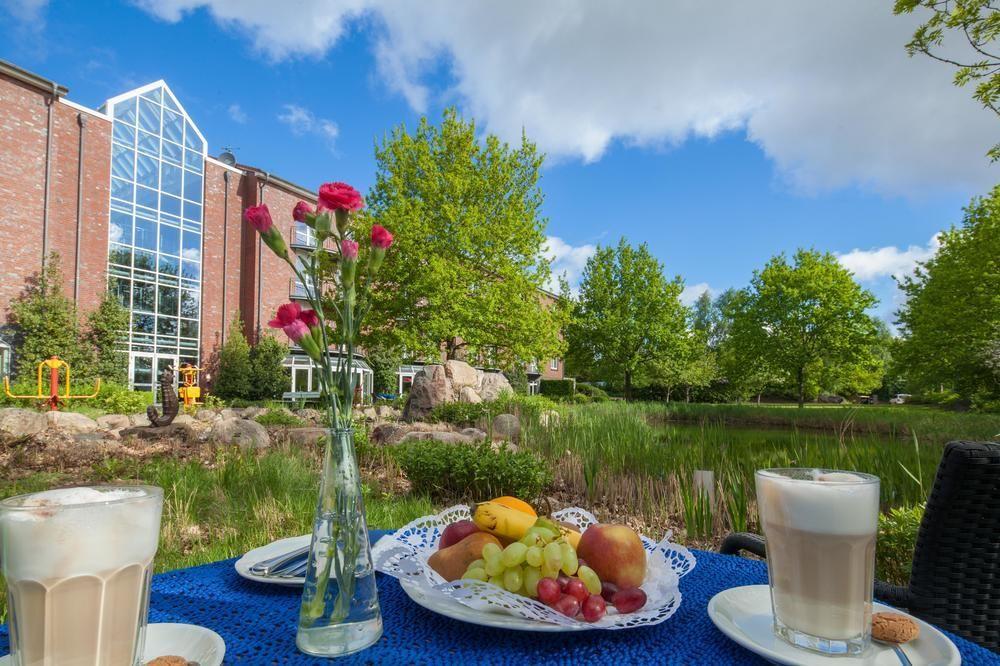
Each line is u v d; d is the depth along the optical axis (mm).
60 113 19703
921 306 18625
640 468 6281
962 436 12328
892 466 5156
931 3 6293
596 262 33312
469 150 19047
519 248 19031
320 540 845
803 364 27422
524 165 19875
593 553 976
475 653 832
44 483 5707
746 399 40188
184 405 16953
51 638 645
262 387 23531
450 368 15125
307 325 869
